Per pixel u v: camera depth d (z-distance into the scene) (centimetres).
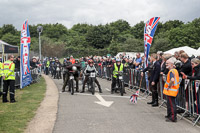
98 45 6862
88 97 946
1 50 1463
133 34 7656
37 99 886
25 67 1226
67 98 917
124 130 503
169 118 588
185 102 638
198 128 527
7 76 823
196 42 5706
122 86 1005
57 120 583
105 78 1939
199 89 566
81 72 1206
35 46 5816
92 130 502
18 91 1109
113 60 1641
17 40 8088
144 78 1048
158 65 768
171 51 2295
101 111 686
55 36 8400
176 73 591
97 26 7325
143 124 553
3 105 770
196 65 613
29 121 572
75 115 634
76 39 7231
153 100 793
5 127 515
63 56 4906
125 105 784
